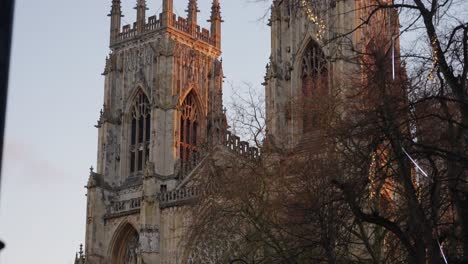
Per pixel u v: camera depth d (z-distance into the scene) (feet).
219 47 598.75
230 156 307.37
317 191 185.57
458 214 106.52
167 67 554.46
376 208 162.81
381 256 196.54
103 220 544.21
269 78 464.65
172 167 525.75
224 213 250.16
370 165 124.88
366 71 128.88
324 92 272.92
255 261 226.99
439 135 117.91
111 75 580.30
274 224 207.72
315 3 455.63
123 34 585.22
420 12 104.47
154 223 502.79
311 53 461.78
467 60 103.30
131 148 565.53
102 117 570.05
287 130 414.41
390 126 113.60
